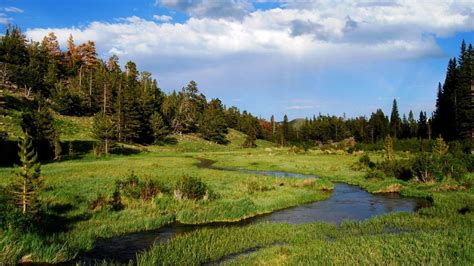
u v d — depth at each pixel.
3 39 116.06
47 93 111.19
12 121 75.50
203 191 25.95
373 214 22.78
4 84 102.94
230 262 12.81
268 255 13.44
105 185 29.47
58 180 31.69
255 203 25.06
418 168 34.66
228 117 177.38
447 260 11.74
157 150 100.75
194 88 160.00
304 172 49.94
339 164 57.69
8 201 17.02
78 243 14.99
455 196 25.80
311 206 25.77
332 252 13.42
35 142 56.50
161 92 154.12
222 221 20.77
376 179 37.94
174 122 129.62
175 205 23.27
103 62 151.25
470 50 78.94
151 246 15.38
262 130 179.88
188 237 16.33
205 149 116.56
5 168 44.84
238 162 66.50
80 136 86.81
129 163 57.84
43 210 19.03
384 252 13.16
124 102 97.75
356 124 166.00
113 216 20.31
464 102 76.88
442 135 91.06
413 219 19.81
